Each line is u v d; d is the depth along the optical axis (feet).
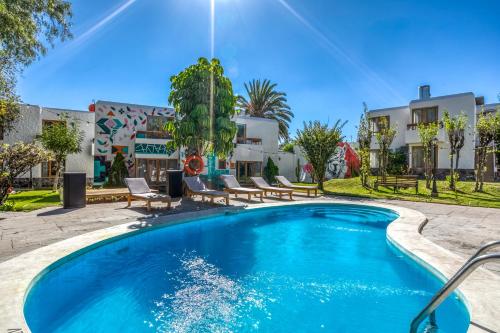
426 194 50.83
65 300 13.25
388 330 10.89
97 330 10.94
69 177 32.09
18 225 22.90
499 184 55.01
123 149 65.57
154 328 11.00
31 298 11.90
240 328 11.05
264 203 38.91
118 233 20.10
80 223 23.85
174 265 17.78
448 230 23.26
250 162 83.25
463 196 47.16
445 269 13.99
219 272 16.75
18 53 35.42
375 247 22.04
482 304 10.23
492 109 71.15
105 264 17.75
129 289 14.35
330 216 34.65
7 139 61.67
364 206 38.70
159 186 65.05
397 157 79.00
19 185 62.34
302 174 96.48
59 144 55.67
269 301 13.21
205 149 48.37
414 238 20.07
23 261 14.11
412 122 77.41
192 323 11.37
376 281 15.60
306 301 13.25
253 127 86.17
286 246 22.31
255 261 18.80
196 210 31.58
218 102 46.65
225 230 27.04
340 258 19.45
